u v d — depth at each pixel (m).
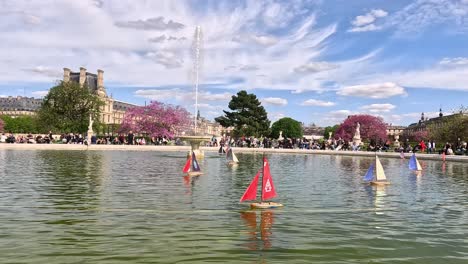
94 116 97.06
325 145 76.56
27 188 19.28
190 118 101.50
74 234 11.41
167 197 17.53
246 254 10.01
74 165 31.48
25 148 56.72
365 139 117.12
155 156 46.38
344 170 33.00
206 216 13.93
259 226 12.74
